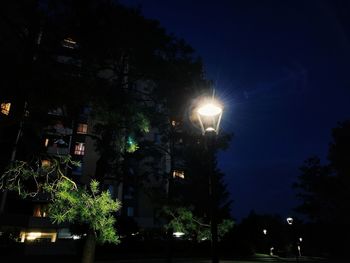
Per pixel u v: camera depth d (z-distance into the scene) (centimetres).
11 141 743
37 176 739
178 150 2131
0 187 716
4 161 729
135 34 888
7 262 2298
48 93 688
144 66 993
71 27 818
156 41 977
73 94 706
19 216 3362
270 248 5266
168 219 1328
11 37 780
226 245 3859
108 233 709
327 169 4403
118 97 816
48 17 805
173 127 1748
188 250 3378
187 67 1075
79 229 2466
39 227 3462
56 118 832
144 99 1225
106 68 974
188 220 1227
